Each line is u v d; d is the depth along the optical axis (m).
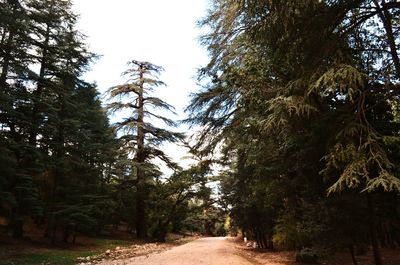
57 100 20.14
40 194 21.16
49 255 15.60
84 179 21.62
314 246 13.26
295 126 8.62
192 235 53.53
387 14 8.94
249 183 18.14
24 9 17.70
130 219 31.77
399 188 6.05
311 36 8.09
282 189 14.32
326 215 10.55
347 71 6.58
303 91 7.72
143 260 16.09
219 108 15.44
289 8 7.38
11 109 15.98
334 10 7.96
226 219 53.94
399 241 16.19
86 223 20.66
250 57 10.45
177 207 34.16
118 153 28.22
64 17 19.88
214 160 17.95
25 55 17.67
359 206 9.85
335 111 8.00
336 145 6.89
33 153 17.11
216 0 13.31
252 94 10.59
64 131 19.61
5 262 12.91
